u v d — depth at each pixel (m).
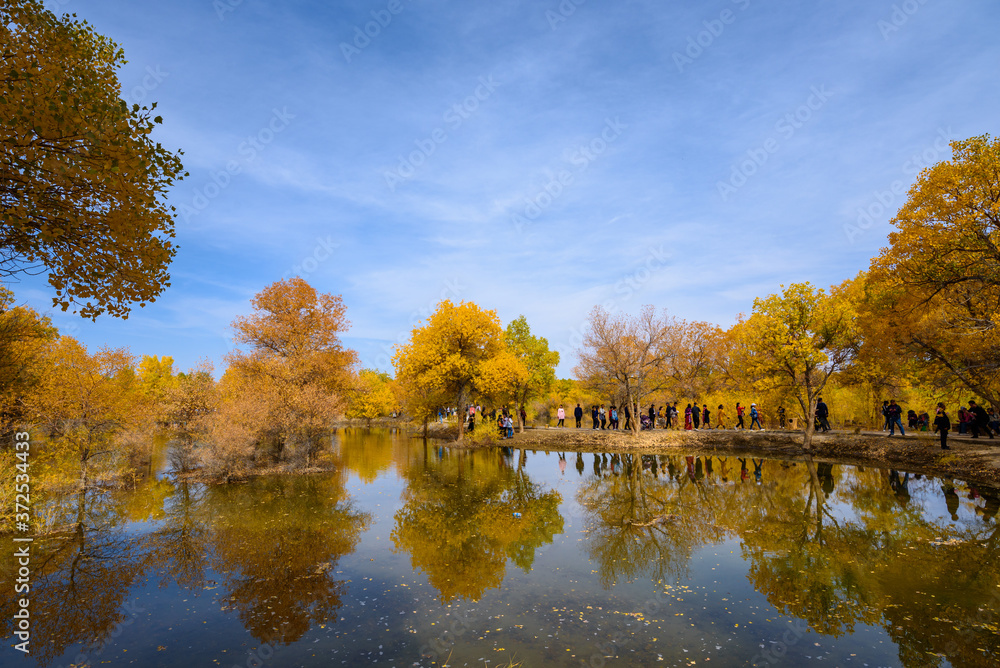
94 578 7.80
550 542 9.59
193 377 21.25
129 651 5.45
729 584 7.32
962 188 14.12
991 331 15.12
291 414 19.69
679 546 9.24
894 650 5.29
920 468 17.34
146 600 6.91
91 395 15.05
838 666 4.97
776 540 9.52
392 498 13.84
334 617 6.27
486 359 32.78
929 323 17.83
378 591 7.14
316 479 17.23
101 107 6.57
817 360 21.98
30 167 5.97
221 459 16.83
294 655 5.30
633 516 11.58
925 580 7.35
